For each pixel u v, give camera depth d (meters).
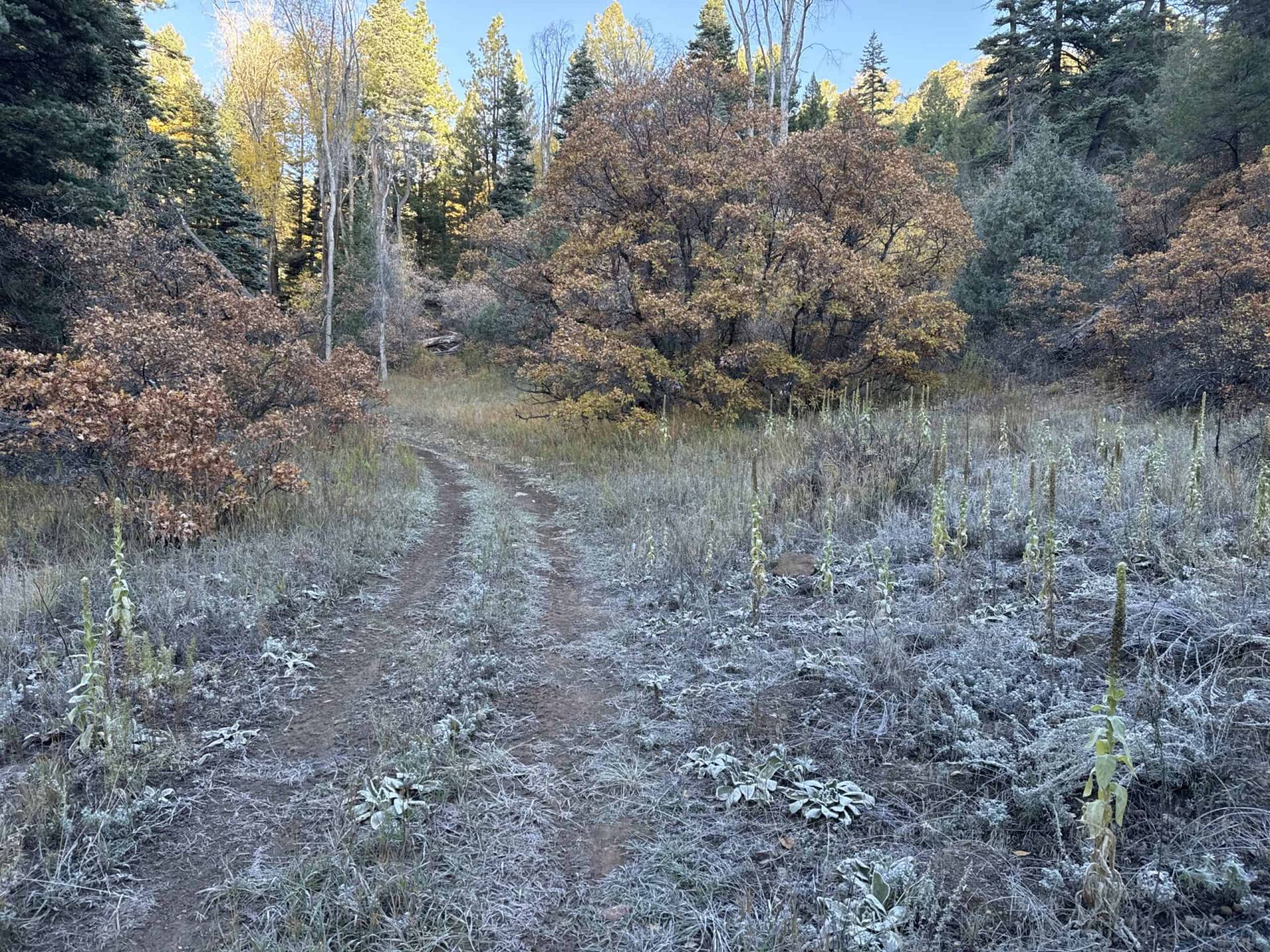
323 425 13.63
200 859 3.21
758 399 15.63
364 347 31.33
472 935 2.77
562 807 3.55
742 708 4.27
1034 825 3.10
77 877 3.02
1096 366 15.94
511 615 6.06
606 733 4.24
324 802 3.58
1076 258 17.69
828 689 4.34
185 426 7.88
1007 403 14.39
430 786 3.61
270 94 33.59
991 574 5.60
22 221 11.80
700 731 4.08
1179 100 19.27
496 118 46.75
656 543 7.41
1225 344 11.09
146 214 15.80
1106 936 2.47
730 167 15.48
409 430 19.44
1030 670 4.13
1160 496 6.52
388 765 3.78
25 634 5.20
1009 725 3.68
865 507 7.67
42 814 3.26
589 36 45.25
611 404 14.36
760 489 8.51
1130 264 14.62
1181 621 4.29
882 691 4.19
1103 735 2.58
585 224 16.78
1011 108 30.31
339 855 3.13
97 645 4.52
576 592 6.91
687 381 15.30
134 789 3.55
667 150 15.52
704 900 2.89
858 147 15.88
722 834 3.25
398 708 4.48
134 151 18.88
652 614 6.02
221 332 12.03
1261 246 12.36
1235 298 11.96
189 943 2.75
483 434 17.34
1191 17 22.59
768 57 24.39
